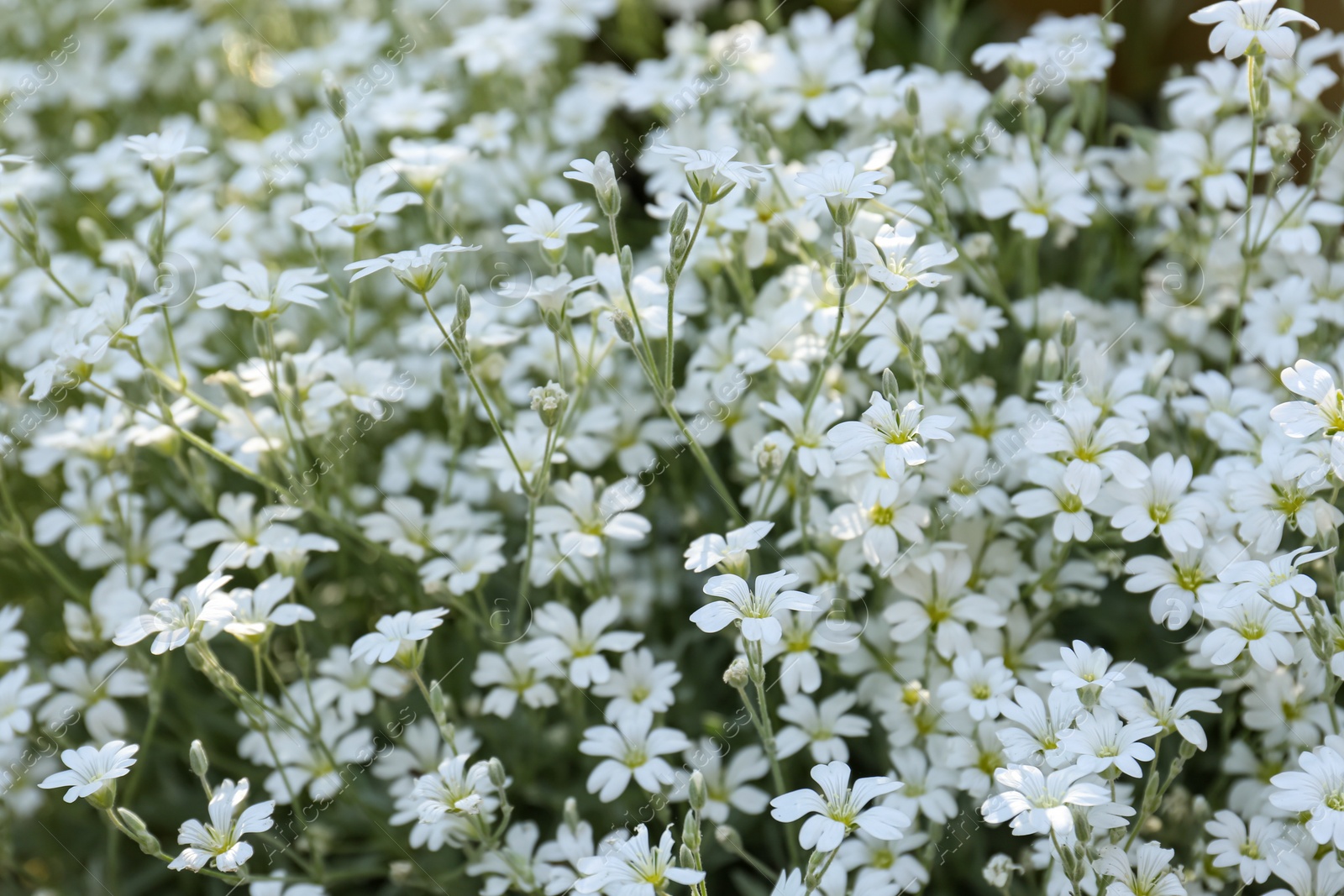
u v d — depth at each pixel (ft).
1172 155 1.55
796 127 1.63
